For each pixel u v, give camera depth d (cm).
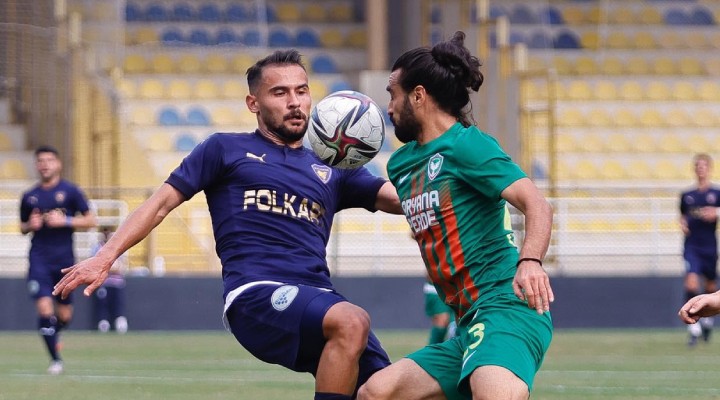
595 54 11125
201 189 2248
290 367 2186
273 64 2272
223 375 4550
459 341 2030
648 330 7456
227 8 10450
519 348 1898
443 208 1991
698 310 1934
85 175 8044
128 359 5309
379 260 8088
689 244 6247
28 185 8431
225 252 2255
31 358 5366
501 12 10438
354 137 2217
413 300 7381
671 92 10881
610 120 10469
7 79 8256
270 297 2156
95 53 8756
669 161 10212
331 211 2317
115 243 2150
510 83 8562
